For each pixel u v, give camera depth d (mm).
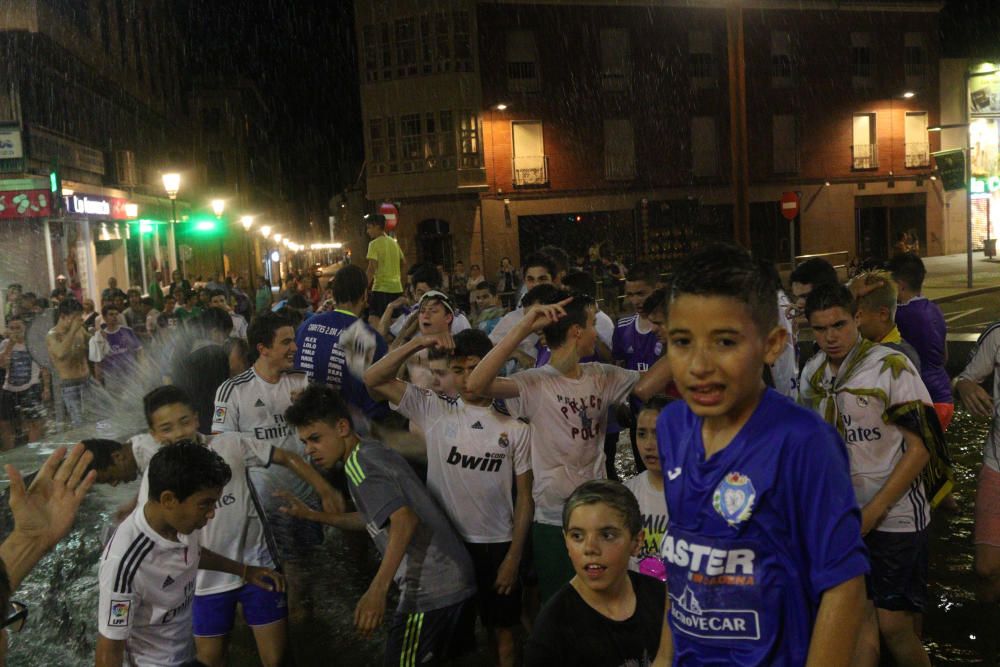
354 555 6598
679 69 39281
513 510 4621
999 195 44844
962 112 44344
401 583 4246
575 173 38000
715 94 39875
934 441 3805
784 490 1851
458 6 35844
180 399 4289
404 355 4523
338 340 6086
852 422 3982
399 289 10711
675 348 1876
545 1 36938
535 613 5023
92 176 24312
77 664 4836
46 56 21031
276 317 5293
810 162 41750
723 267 1803
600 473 4508
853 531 1835
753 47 40469
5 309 16062
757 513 1869
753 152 40781
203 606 4371
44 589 5879
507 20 36656
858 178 42469
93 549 6520
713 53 39812
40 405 11281
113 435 9883
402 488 4145
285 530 5348
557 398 4367
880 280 4508
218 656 4434
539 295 5500
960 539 6246
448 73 35938
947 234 44344
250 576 4371
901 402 3842
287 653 4543
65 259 21141
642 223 38781
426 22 36000
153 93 34344
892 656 4184
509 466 4484
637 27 38438
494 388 4273
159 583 3539
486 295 8945
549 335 4434
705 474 1944
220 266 45156
